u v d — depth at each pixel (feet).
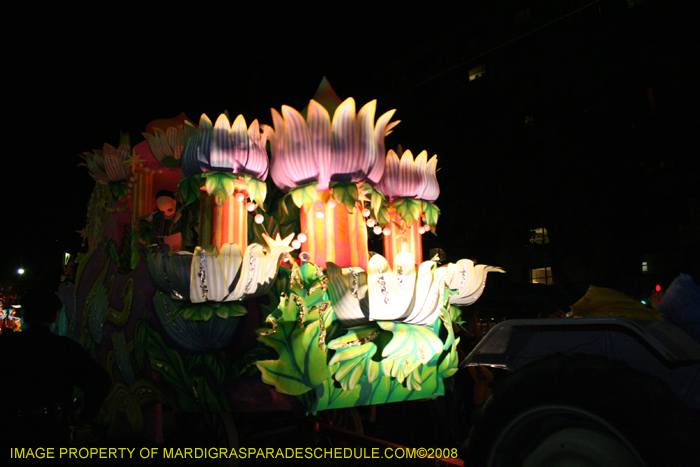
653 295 15.06
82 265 20.35
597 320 9.10
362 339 12.85
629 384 7.77
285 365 12.19
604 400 7.58
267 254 12.95
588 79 78.69
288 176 14.05
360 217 14.90
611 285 57.16
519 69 89.81
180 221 17.84
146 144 19.13
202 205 14.24
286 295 12.67
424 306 13.60
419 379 14.30
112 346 16.05
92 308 18.22
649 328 8.77
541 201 52.65
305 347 12.56
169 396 13.16
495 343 10.45
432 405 20.21
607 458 7.39
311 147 13.73
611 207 51.37
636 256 66.59
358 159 14.03
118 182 17.95
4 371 8.75
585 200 51.39
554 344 9.77
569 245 58.65
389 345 12.76
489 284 74.54
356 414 18.28
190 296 12.33
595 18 79.20
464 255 66.59
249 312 12.99
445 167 58.44
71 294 22.09
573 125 53.98
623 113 51.75
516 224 55.42
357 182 14.28
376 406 21.66
